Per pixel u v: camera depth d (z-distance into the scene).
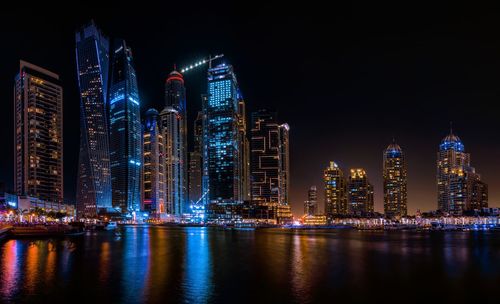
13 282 74.19
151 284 73.69
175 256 118.06
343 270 91.62
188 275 83.62
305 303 61.38
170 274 84.56
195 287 71.50
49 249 130.88
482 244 176.88
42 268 90.19
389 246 163.00
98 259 107.56
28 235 188.50
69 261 102.62
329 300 63.06
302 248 150.25
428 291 69.50
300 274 85.81
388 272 89.12
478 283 76.62
